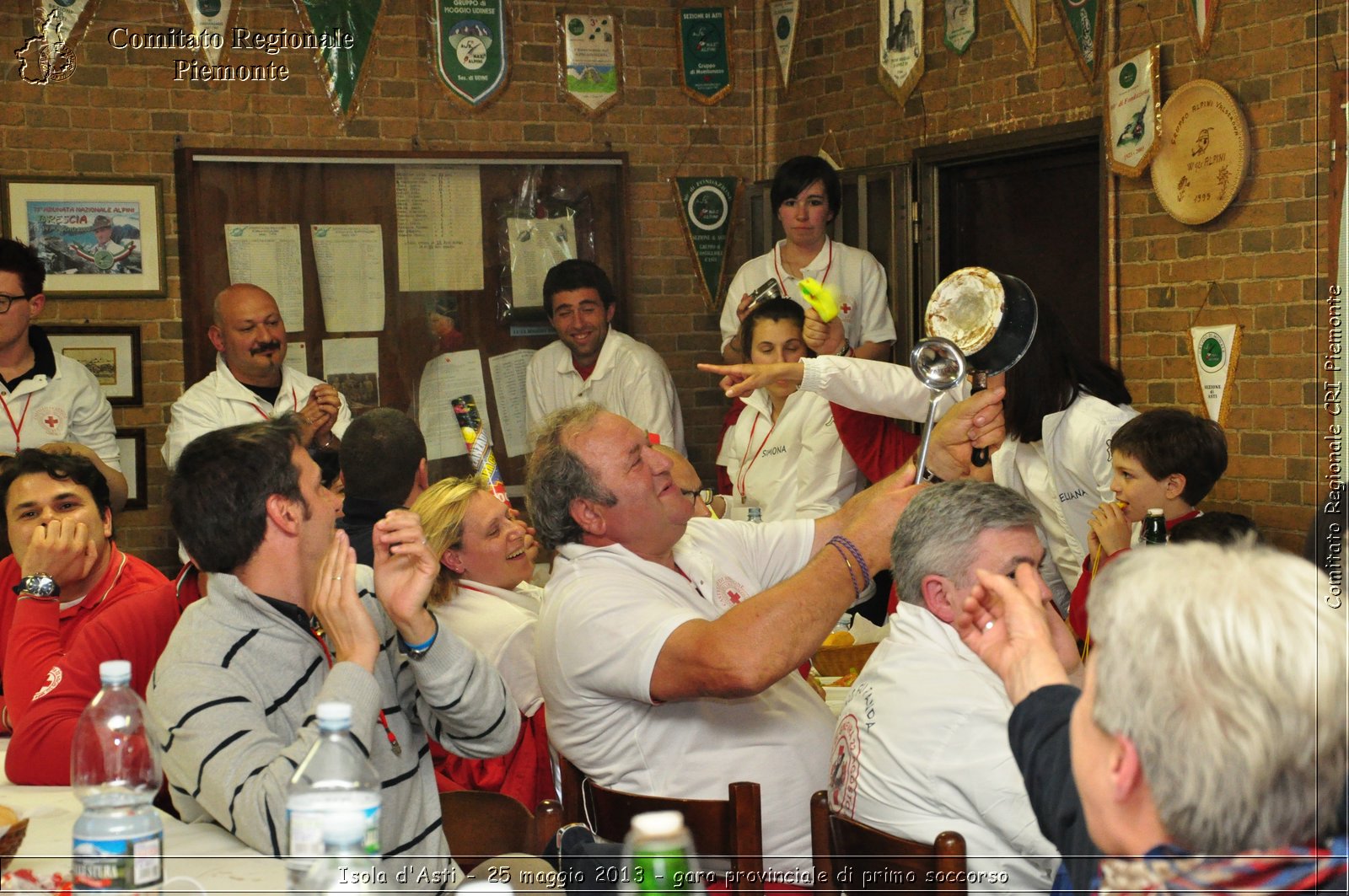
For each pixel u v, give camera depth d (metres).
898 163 5.34
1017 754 1.37
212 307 5.29
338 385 5.44
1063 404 3.31
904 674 1.90
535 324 5.67
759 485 4.55
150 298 5.25
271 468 1.79
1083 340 4.86
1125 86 4.35
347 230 5.44
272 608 1.79
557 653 2.14
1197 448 2.91
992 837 1.79
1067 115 4.67
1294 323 3.88
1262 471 3.99
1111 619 1.01
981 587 1.48
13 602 2.78
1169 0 4.23
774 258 5.18
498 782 2.50
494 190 5.62
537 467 2.25
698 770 2.13
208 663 1.76
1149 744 0.97
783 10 5.80
